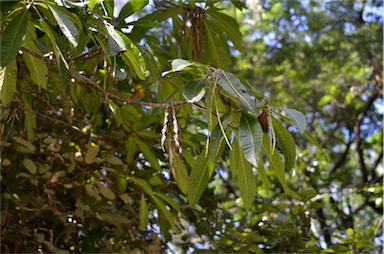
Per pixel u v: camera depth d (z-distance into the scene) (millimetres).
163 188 2803
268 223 3189
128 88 2807
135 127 2711
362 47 5805
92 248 2746
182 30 2471
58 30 2023
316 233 3738
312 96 6035
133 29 2344
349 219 3971
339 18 5984
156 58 2576
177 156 2432
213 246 3002
